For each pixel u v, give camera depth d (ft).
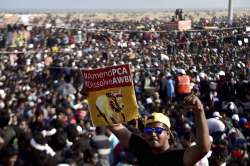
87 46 168.04
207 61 127.34
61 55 138.51
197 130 17.94
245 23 258.57
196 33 180.14
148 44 170.50
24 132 41.68
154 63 122.93
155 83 92.53
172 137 20.84
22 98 67.15
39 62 119.75
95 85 20.18
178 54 140.77
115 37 187.83
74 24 374.43
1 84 91.25
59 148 43.27
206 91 82.58
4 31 149.89
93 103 20.24
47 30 195.42
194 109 17.94
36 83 99.25
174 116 56.75
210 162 38.09
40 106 63.41
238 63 117.60
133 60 131.64
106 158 42.24
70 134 44.80
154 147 18.76
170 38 176.76
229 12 258.16
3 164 27.94
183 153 18.43
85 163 38.91
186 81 79.97
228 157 43.86
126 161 38.86
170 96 80.38
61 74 103.96
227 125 54.44
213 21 337.52
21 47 140.46
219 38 153.48
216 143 44.57
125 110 20.01
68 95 72.08
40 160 39.04
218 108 71.67
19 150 40.11
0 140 27.71
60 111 54.44
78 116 56.29
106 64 119.34
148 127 18.84
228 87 80.38
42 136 40.24
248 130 59.98
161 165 18.63
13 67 110.93
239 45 150.30
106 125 20.11
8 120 44.70
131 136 19.81
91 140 43.04
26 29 156.76
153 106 62.69
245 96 78.79
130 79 19.94
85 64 118.21
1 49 132.05
